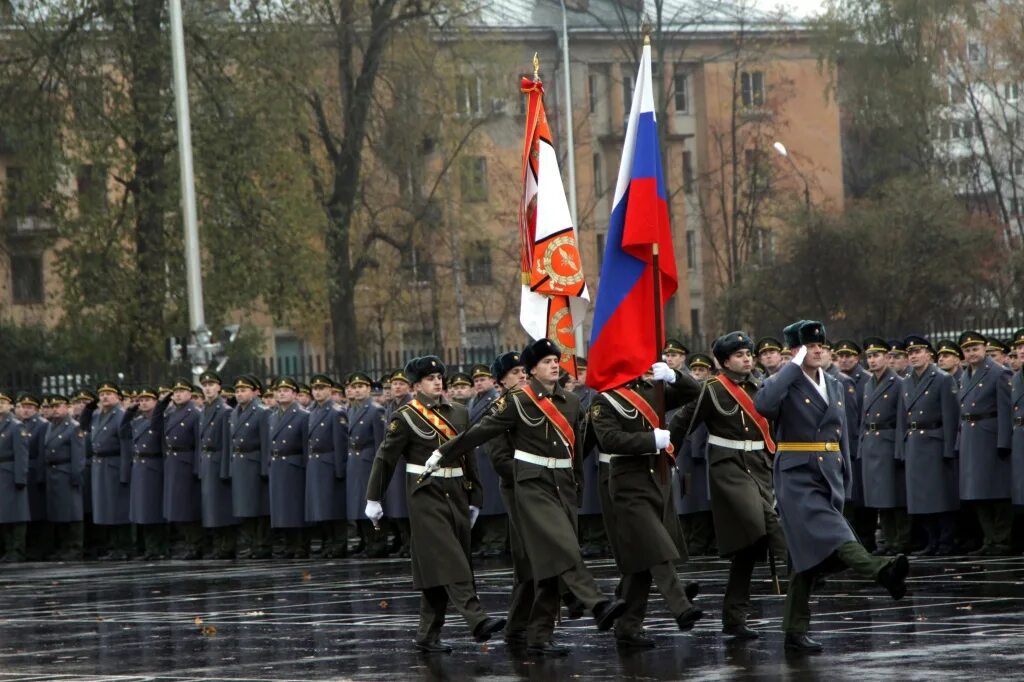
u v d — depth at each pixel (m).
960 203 133.88
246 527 64.81
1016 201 144.62
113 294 100.44
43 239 105.38
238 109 99.88
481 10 125.75
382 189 123.56
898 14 136.50
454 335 141.62
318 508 60.00
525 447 31.48
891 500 51.12
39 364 110.94
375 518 32.78
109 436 67.06
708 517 53.84
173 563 63.03
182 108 75.31
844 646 29.52
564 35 111.62
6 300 126.31
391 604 41.59
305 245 102.69
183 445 64.44
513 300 141.62
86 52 100.69
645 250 32.88
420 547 32.09
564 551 30.62
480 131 127.56
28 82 100.44
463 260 133.25
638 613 31.17
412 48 115.44
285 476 60.88
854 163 169.00
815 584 35.22
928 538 51.31
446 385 58.41
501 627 31.77
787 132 165.88
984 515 49.50
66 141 101.00
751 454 32.78
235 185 99.19
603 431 31.11
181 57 75.44
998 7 143.38
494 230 147.62
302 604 42.72
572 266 36.72
